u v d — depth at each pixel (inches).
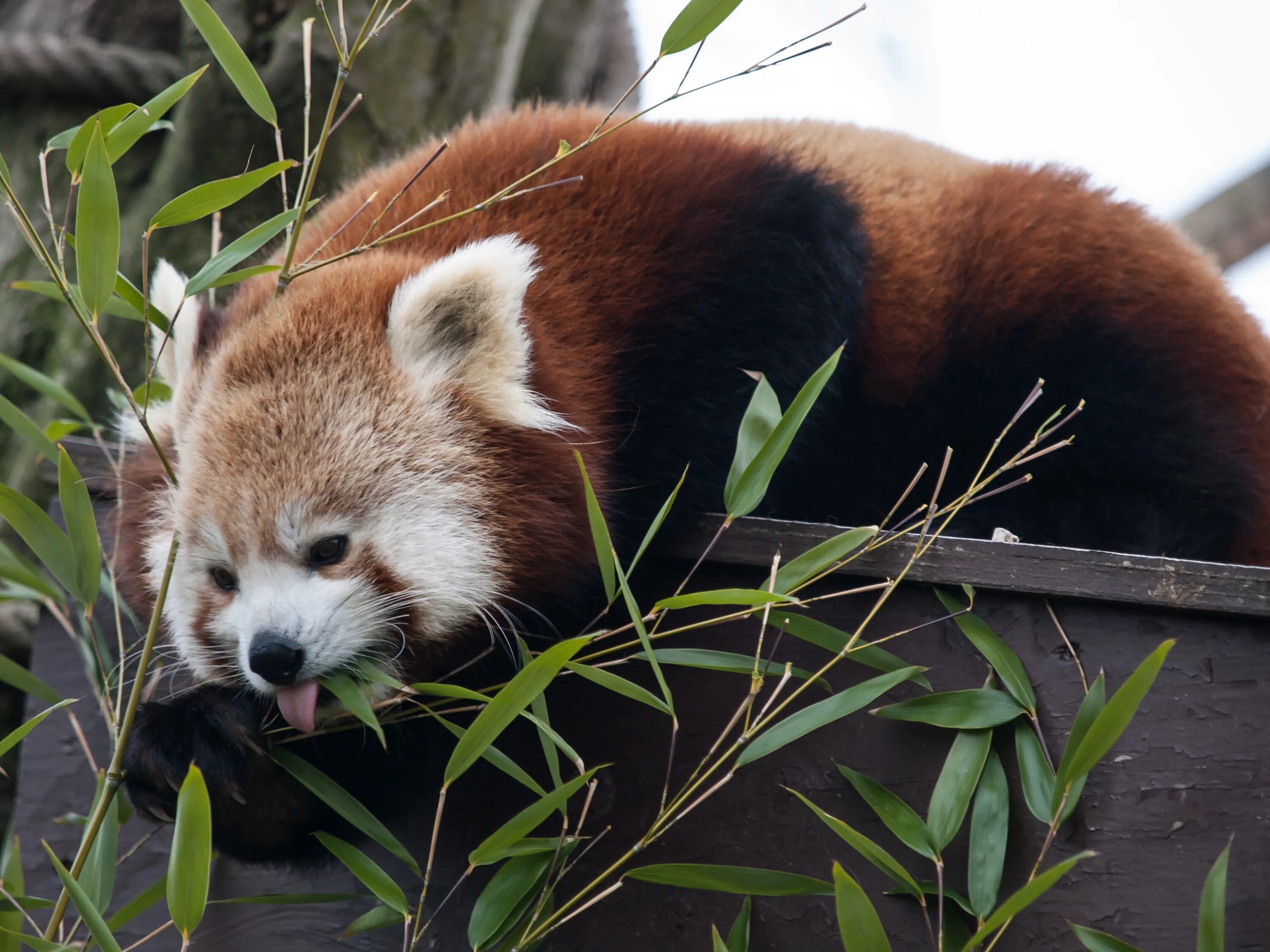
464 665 179.6
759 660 153.0
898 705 158.1
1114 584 162.4
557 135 221.8
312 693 167.3
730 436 209.5
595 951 164.2
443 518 177.2
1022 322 252.4
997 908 149.3
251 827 179.3
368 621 171.2
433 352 186.5
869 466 255.3
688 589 181.2
